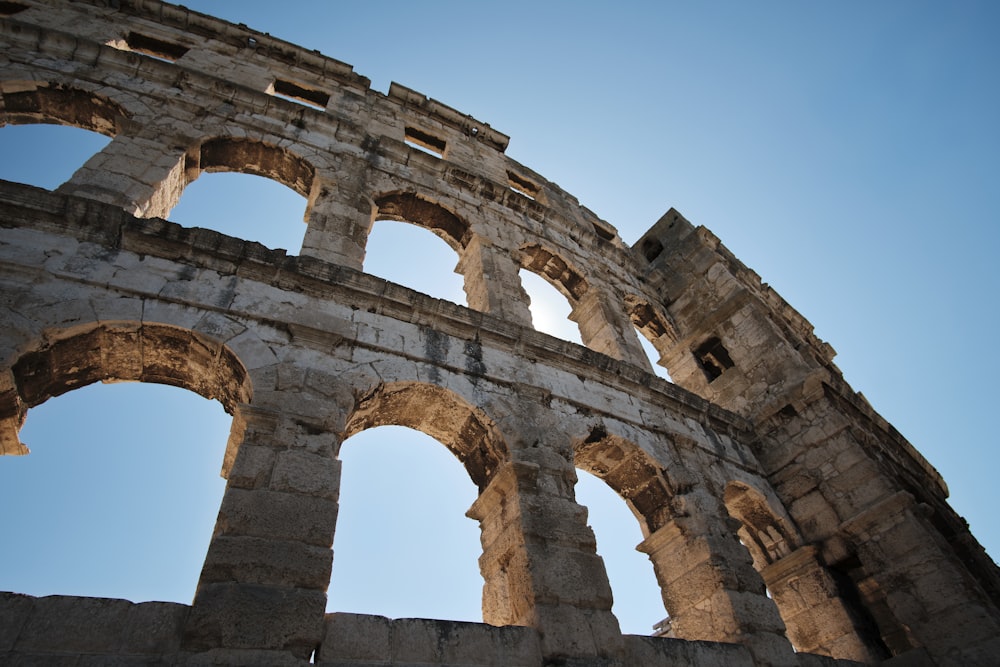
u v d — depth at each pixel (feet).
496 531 30.89
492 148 79.77
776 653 31.01
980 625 34.45
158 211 40.16
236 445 27.14
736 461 46.42
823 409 48.01
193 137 45.24
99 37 56.29
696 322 65.98
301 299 33.50
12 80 42.70
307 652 20.06
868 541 40.81
